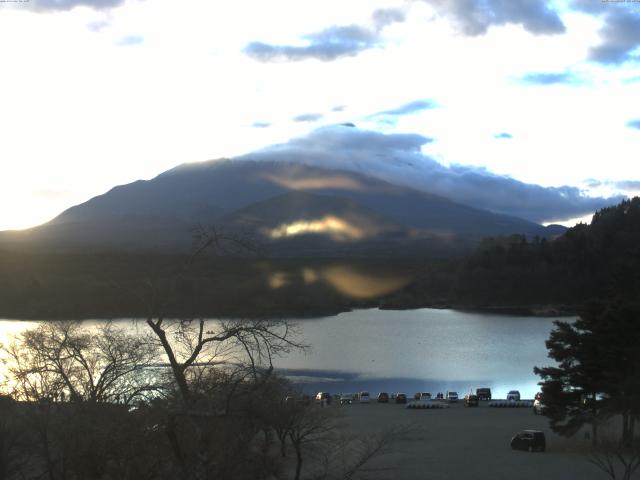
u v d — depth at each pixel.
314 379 107.06
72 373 29.83
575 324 56.47
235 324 25.11
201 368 24.88
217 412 22.78
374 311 181.25
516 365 129.88
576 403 54.41
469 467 44.38
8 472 27.03
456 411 78.19
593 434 52.28
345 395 94.88
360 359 125.56
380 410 79.00
